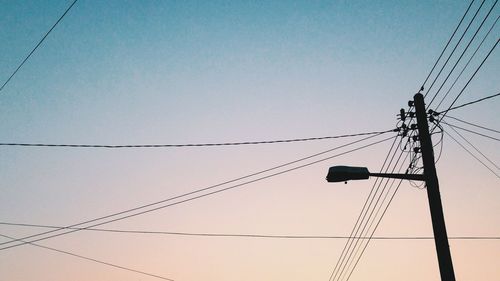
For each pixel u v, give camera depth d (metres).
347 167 9.30
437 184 8.72
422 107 9.37
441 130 9.51
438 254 8.12
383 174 9.09
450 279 7.85
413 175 8.95
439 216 8.39
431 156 8.93
